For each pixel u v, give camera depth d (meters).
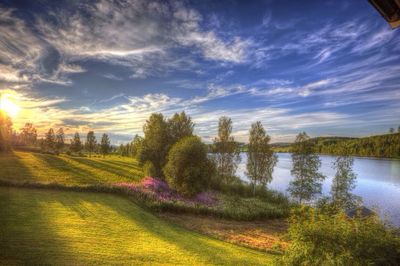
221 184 58.44
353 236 10.55
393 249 10.17
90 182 49.66
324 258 10.61
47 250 17.00
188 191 43.50
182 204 37.16
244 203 44.56
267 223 36.41
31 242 18.00
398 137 173.88
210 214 36.91
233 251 23.11
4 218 22.72
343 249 10.23
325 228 11.12
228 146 60.31
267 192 55.03
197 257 20.05
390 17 3.92
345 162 42.94
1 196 30.64
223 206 40.78
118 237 22.22
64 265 15.17
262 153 55.69
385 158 187.38
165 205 36.03
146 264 17.25
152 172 52.91
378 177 87.75
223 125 60.91
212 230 30.41
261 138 56.09
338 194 41.94
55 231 21.08
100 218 27.25
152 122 57.28
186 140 47.50
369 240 10.31
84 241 19.84
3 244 17.00
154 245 21.56
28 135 156.50
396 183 75.31
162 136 56.25
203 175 45.16
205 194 48.38
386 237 10.51
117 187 40.84
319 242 10.90
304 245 11.20
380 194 59.97
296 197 48.34
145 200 37.06
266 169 55.69
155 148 55.72
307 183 46.50
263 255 23.23
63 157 91.38
